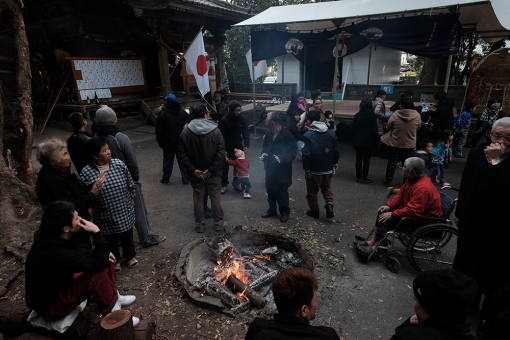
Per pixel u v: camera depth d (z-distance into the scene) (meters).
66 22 11.03
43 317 2.64
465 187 3.19
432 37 6.70
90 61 11.13
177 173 7.59
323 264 4.06
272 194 5.22
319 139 5.00
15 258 4.09
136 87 12.73
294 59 17.09
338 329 3.12
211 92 14.62
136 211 4.34
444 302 1.48
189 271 3.97
